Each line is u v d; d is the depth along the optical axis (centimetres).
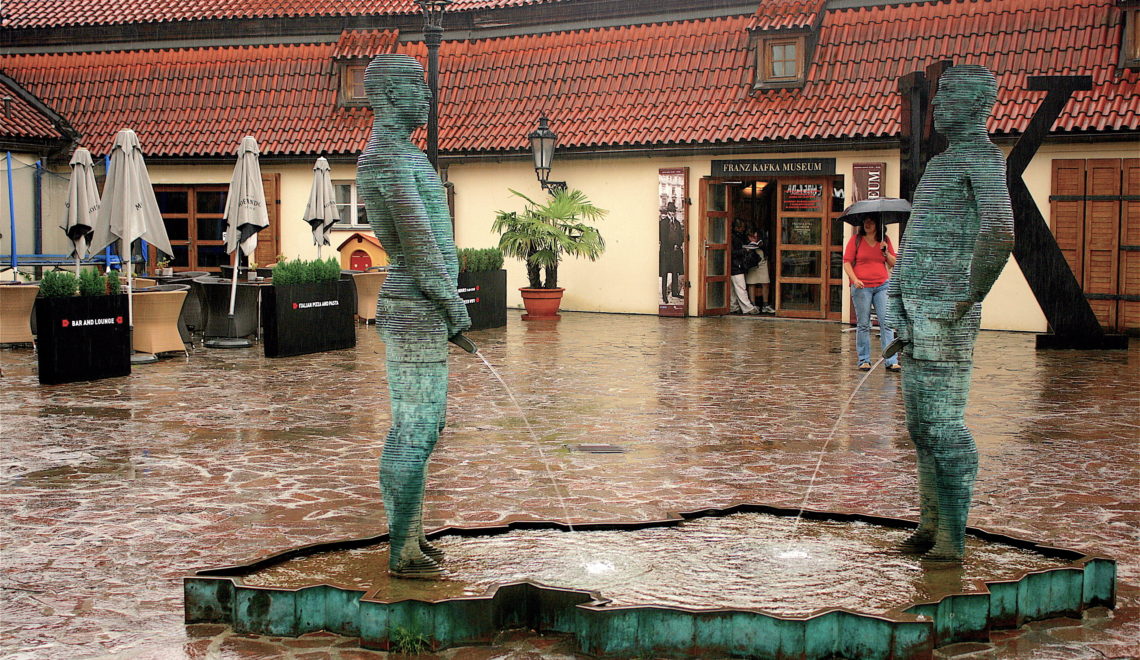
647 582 559
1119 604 570
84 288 1368
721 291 2420
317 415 1127
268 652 502
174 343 1614
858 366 1518
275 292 1617
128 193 1519
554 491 808
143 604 568
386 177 544
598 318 2322
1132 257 1964
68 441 987
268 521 727
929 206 580
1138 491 808
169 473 864
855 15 2333
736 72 2362
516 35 2628
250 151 1748
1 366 1481
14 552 657
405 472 558
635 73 2455
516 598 531
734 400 1232
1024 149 1719
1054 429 1051
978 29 2197
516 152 2428
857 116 2173
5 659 493
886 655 480
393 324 555
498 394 1271
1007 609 532
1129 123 1930
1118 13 2088
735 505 712
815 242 2297
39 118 2630
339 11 2691
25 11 2844
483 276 2061
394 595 527
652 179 2383
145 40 2792
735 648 489
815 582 556
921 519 617
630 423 1088
